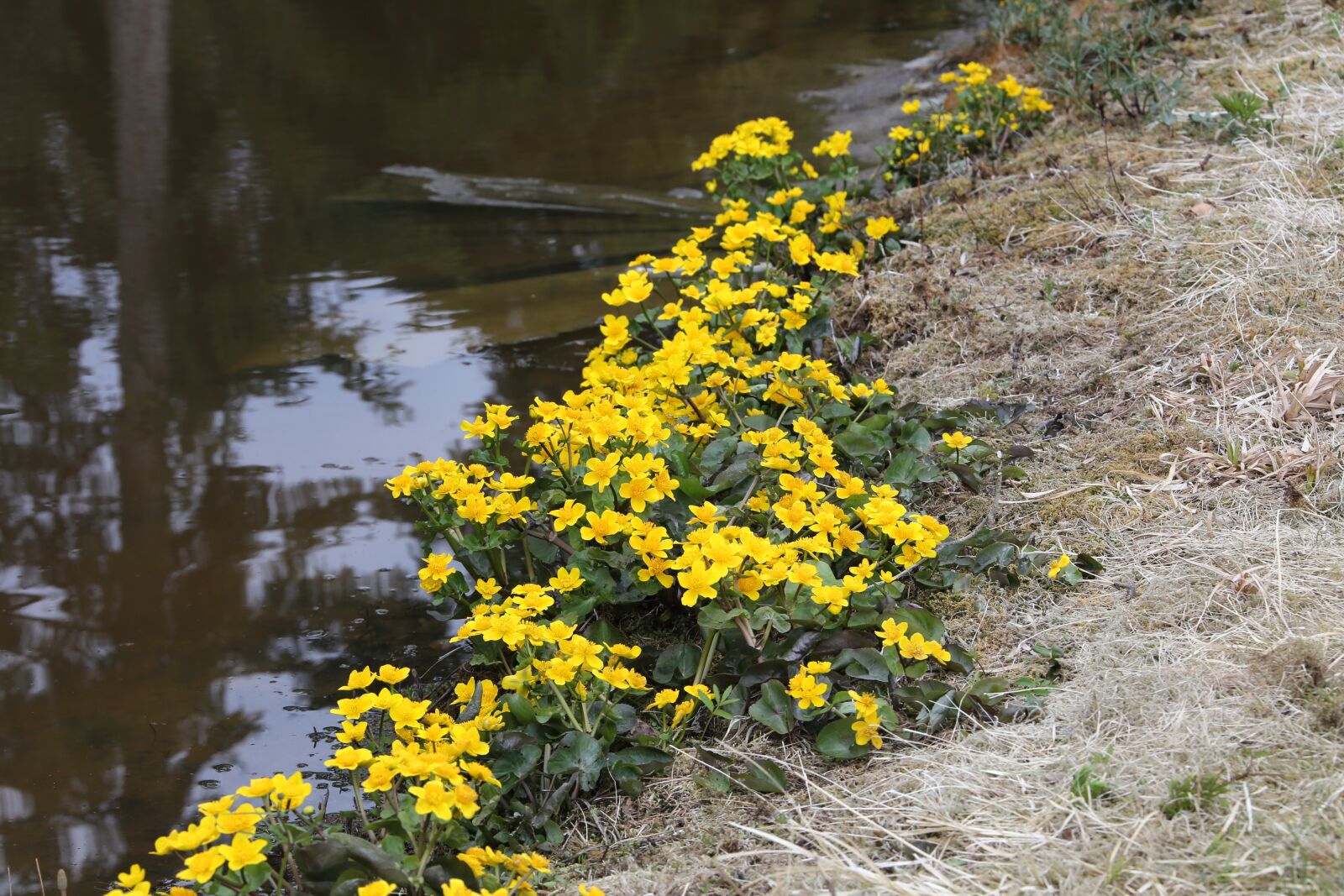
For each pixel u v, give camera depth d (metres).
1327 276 3.67
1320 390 3.16
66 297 5.12
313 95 7.79
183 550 3.53
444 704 2.90
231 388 4.42
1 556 3.50
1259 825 1.98
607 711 2.47
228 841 2.29
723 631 2.76
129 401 4.34
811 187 4.82
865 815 2.24
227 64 8.41
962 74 6.56
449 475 2.83
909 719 2.54
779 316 3.83
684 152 6.56
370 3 9.82
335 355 4.62
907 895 1.99
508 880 2.19
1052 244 4.25
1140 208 4.29
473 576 3.02
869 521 2.62
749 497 2.95
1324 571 2.60
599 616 3.01
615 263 5.32
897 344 3.97
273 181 6.41
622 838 2.35
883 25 8.42
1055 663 2.57
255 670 3.06
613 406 3.01
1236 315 3.59
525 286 5.13
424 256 5.47
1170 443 3.20
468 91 7.75
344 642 3.16
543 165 6.50
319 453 4.01
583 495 2.95
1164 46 5.59
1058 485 3.16
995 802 2.17
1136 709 2.33
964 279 4.16
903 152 5.33
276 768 2.75
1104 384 3.52
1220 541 2.79
